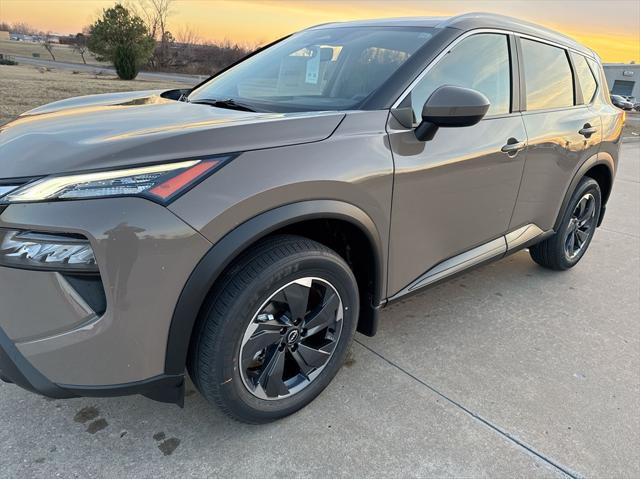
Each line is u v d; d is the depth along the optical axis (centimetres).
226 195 165
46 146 172
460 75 254
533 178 304
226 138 174
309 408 224
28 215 152
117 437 203
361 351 271
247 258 179
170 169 160
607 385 254
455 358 269
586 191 370
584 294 359
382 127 213
